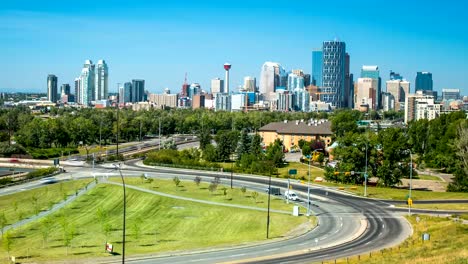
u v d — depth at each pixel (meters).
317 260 69.44
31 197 115.50
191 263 67.38
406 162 139.25
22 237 83.88
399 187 141.50
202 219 98.25
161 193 121.06
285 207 109.88
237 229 91.25
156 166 170.88
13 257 67.00
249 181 142.38
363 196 123.25
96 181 132.50
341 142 145.75
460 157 138.12
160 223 95.19
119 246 78.50
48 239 82.81
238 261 68.62
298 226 93.25
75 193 120.56
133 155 197.50
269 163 158.62
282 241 82.06
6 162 179.50
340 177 142.00
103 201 113.25
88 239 82.81
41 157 192.12
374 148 139.12
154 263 67.31
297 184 138.50
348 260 67.38
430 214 103.94
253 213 103.19
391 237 85.00
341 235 86.56
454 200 119.56
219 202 113.25
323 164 183.00
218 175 152.00
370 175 138.50
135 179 139.88
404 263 58.97
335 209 108.69
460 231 83.75
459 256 59.59
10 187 127.38
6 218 96.50
